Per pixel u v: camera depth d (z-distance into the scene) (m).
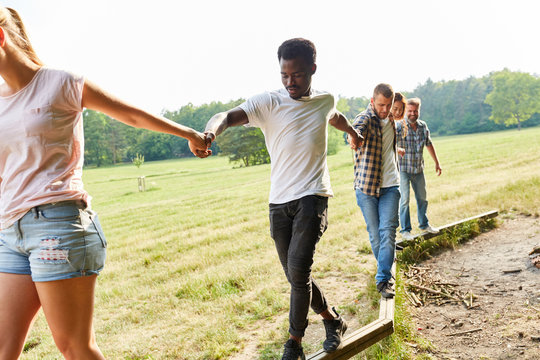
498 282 4.65
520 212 7.47
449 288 4.66
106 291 5.84
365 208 4.44
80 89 1.93
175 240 9.41
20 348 1.96
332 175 24.16
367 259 5.98
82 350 2.06
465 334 3.65
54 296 1.92
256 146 69.56
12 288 1.94
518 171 14.79
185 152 132.00
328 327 2.98
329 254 6.36
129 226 13.48
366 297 4.61
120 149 130.25
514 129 128.00
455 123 140.12
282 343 3.80
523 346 3.29
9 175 1.90
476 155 26.00
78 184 2.02
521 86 114.81
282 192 2.54
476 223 6.64
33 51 1.92
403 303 4.25
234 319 4.37
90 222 2.03
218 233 9.29
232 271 5.92
